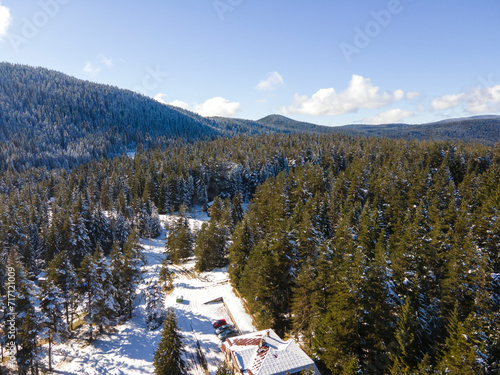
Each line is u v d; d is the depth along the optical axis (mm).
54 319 38875
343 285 30609
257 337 34344
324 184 84125
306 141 164750
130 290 50938
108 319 45688
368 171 90562
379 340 27969
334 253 40094
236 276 53250
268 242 45438
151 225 93812
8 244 72438
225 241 71000
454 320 26594
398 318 29062
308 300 35312
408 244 40500
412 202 64875
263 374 28438
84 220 76062
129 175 128375
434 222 52125
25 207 93500
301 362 30062
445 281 32625
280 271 39500
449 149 105688
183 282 61719
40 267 72500
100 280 44812
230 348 33500
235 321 44969
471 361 21312
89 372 37594
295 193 74062
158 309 46875
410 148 121375
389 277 32469
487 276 30281
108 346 42531
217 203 94062
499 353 21688
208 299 52844
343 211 60031
